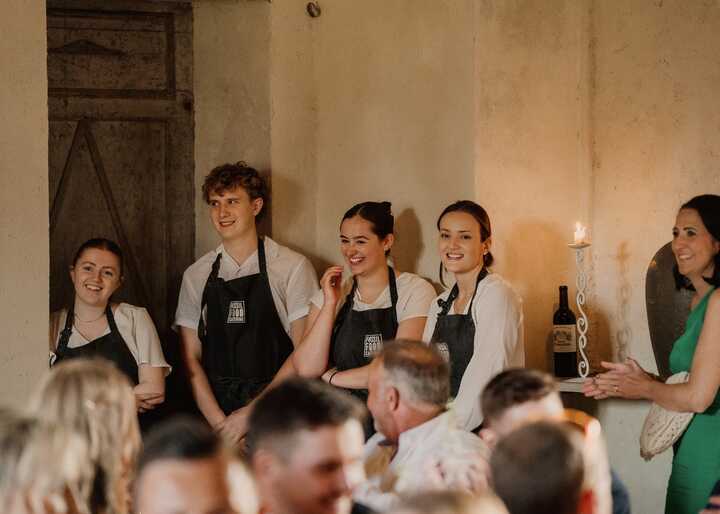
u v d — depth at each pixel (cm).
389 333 574
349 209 630
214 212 607
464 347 538
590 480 305
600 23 611
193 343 615
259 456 289
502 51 594
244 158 647
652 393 469
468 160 590
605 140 611
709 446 460
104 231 656
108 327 575
